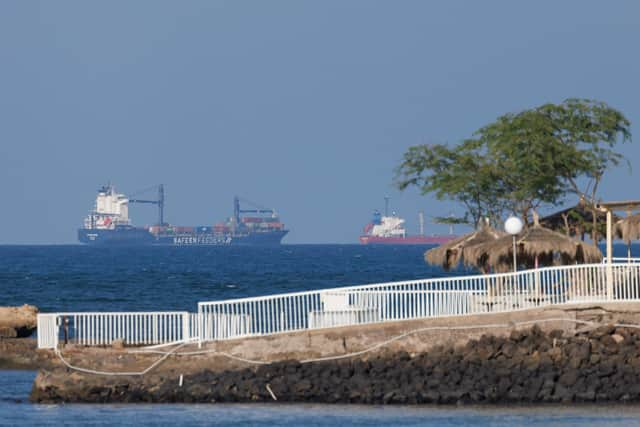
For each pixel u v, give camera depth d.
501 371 123.94
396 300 134.50
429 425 110.50
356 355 131.25
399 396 122.50
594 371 123.94
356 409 119.50
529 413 116.44
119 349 138.88
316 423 111.88
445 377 123.81
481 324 131.12
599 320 130.38
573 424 110.44
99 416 117.19
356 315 134.50
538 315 130.62
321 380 124.88
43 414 118.75
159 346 135.50
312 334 132.75
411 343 131.50
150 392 126.00
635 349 126.75
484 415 115.44
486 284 144.88
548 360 124.75
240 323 136.75
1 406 124.25
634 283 136.88
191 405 123.44
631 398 122.12
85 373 131.00
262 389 124.75
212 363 133.38
